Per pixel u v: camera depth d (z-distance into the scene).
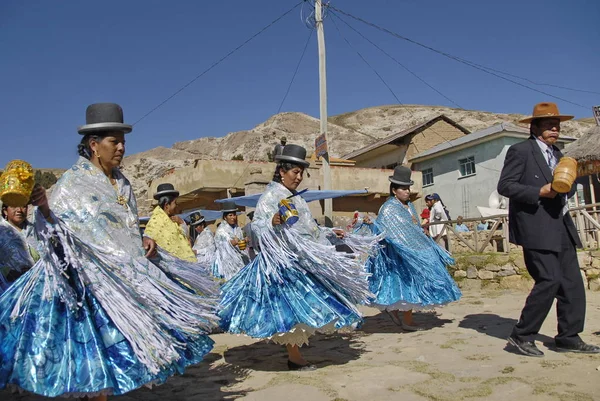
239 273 5.21
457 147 29.92
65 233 3.35
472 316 7.35
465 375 4.44
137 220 3.92
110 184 3.80
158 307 3.56
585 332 5.73
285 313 4.77
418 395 4.00
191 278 4.21
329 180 16.08
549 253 4.79
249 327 4.82
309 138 100.81
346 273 4.88
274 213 5.07
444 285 6.54
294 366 5.01
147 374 3.23
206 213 18.97
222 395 4.29
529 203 4.76
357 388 4.25
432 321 7.22
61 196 3.64
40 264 3.46
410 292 6.45
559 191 4.58
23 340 3.17
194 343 3.73
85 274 3.36
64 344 3.20
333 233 5.51
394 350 5.56
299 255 4.88
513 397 3.83
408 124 110.38
